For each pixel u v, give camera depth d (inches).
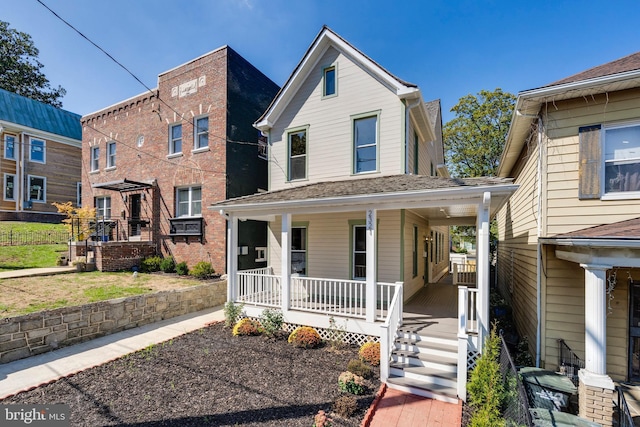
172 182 542.0
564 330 235.9
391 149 358.0
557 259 240.2
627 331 220.7
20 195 748.0
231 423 162.1
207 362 239.0
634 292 221.6
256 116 559.8
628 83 212.2
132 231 598.5
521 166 345.7
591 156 230.4
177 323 345.1
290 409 176.1
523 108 252.8
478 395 174.6
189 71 531.5
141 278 446.6
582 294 231.9
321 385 204.5
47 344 257.8
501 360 201.9
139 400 183.6
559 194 241.1
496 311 397.1
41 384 201.0
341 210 292.8
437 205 253.6
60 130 834.8
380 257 346.9
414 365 229.9
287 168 423.5
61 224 733.9
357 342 279.3
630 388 210.1
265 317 313.3
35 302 292.2
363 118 378.6
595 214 229.1
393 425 169.3
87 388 197.5
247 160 533.0
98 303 296.5
